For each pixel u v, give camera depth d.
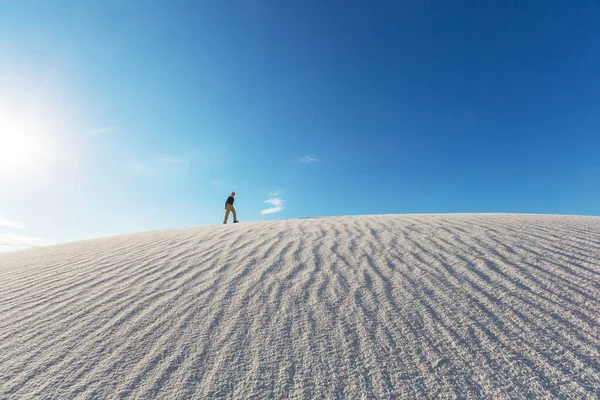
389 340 2.78
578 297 3.31
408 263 4.48
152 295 3.79
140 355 2.66
